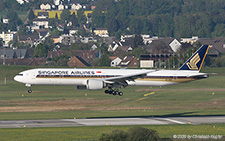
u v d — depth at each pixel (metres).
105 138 156.25
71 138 166.88
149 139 156.12
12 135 170.88
